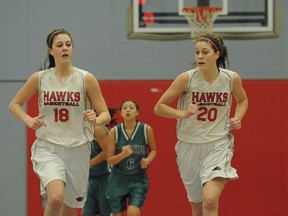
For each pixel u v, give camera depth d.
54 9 18.64
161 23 18.56
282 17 18.50
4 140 18.72
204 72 11.98
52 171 11.37
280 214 18.41
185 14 18.50
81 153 11.93
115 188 16.38
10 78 18.67
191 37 18.50
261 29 18.48
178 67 18.58
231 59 18.53
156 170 18.52
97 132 16.19
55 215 11.33
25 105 18.55
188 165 12.41
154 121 18.53
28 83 11.84
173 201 18.50
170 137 18.53
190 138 12.25
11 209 18.81
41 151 11.75
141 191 16.25
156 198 18.55
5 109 18.69
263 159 18.44
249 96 18.44
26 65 18.67
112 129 16.44
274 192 18.42
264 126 18.42
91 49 18.67
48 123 11.78
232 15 18.44
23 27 18.66
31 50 18.69
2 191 18.77
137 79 18.66
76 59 18.67
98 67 18.69
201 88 12.05
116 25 18.67
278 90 18.44
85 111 11.16
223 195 18.48
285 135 18.42
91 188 16.89
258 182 18.44
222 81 12.07
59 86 11.69
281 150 18.42
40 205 18.69
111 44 18.67
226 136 12.27
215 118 12.16
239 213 18.44
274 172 18.44
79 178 12.02
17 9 18.64
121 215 16.52
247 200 18.44
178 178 18.50
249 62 18.52
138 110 16.88
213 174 11.78
